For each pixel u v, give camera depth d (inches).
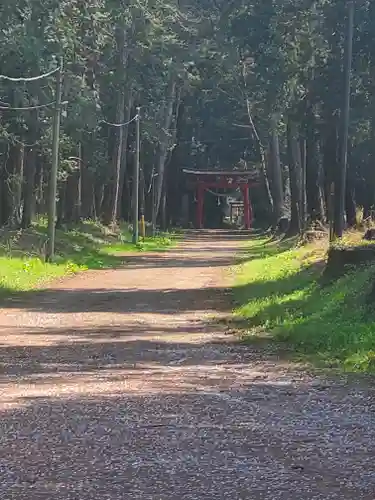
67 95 1622.8
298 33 1617.9
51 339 631.8
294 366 505.4
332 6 1482.5
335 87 1493.6
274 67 1706.4
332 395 414.3
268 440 326.3
